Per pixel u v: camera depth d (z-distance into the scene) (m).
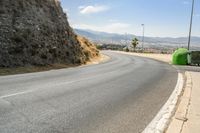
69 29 34.09
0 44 21.11
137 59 41.91
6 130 5.71
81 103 8.61
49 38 27.11
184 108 8.09
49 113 7.20
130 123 6.71
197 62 31.62
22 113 7.04
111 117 7.17
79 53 31.56
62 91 10.59
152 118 7.24
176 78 16.89
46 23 28.83
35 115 6.93
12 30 23.28
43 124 6.23
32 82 12.88
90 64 30.03
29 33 24.69
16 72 18.03
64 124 6.34
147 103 9.09
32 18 27.25
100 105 8.48
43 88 11.11
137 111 7.94
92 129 6.10
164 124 6.71
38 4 30.75
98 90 11.27
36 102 8.38
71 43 31.27
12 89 10.55
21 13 26.48
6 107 7.55
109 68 23.52
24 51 22.55
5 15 24.42
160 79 16.12
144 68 24.31
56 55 26.19
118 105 8.61
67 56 28.03
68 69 21.69
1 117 6.61
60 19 33.06
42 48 24.81
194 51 32.12
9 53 21.17
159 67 26.39
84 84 12.88
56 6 35.16
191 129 6.09
